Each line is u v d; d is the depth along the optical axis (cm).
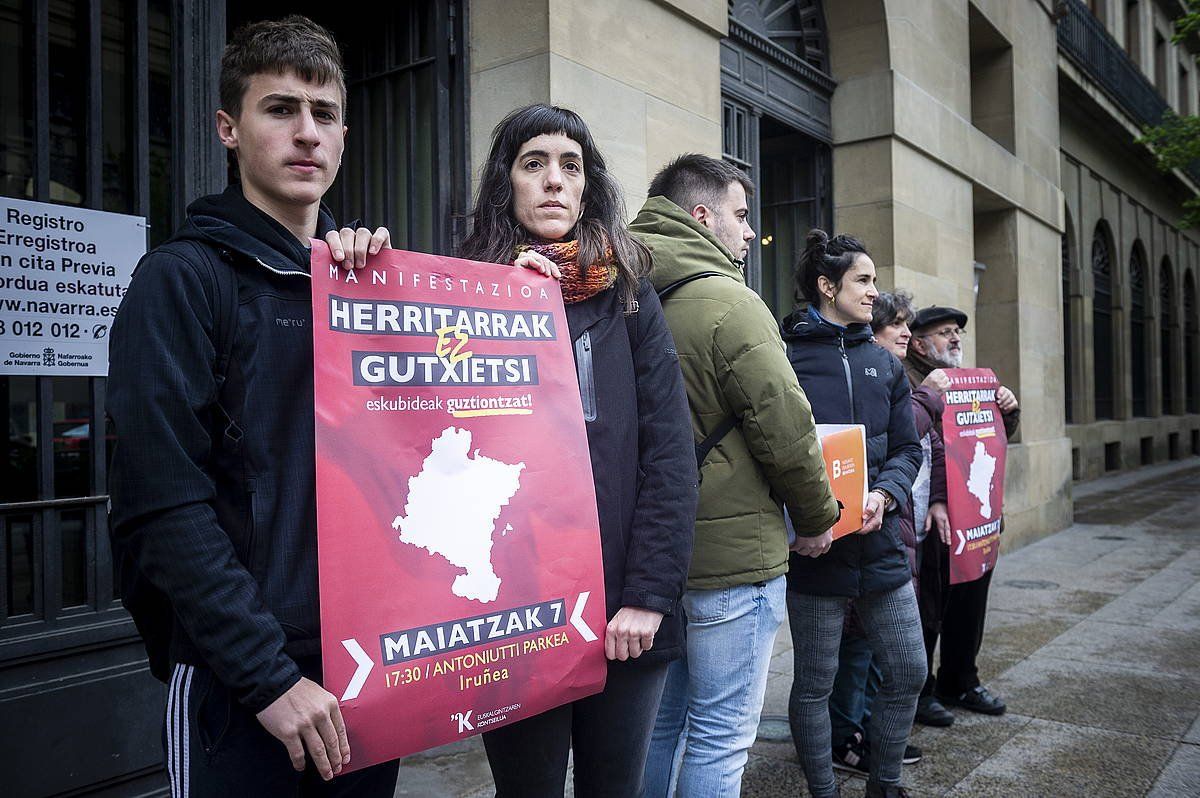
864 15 647
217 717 127
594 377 166
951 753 336
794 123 608
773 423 198
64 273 252
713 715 204
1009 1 886
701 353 203
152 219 279
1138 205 1777
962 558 340
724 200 233
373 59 395
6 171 252
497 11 370
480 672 139
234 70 140
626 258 174
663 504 164
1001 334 883
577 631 151
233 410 128
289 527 129
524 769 162
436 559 136
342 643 125
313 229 151
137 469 117
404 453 136
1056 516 906
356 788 144
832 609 260
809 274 288
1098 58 1389
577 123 179
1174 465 1814
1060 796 298
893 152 645
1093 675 432
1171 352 2034
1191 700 395
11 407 248
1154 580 656
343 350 133
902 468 277
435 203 371
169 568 116
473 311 150
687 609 207
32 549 243
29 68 254
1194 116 1222
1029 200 909
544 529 148
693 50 451
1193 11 1145
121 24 274
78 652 249
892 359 291
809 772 264
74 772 247
